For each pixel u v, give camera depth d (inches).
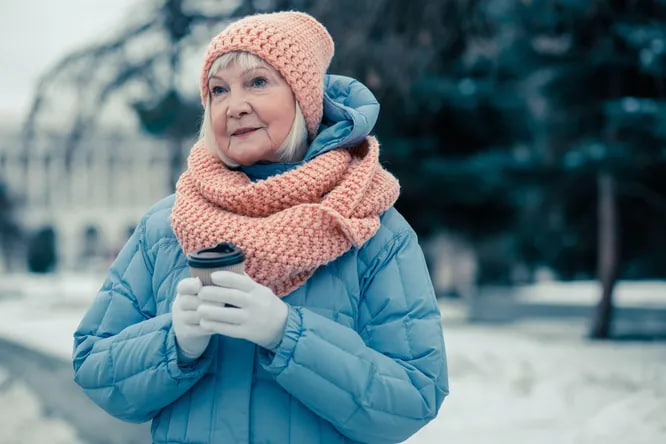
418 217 545.6
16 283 1481.3
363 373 54.5
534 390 247.4
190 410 58.2
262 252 54.7
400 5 343.3
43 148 445.7
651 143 384.5
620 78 400.8
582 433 171.3
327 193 60.4
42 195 2042.3
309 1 345.4
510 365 289.6
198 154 65.2
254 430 56.8
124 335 59.4
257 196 57.7
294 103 61.7
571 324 565.0
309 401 54.2
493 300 730.8
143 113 410.0
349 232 55.9
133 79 410.9
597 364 296.5
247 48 59.2
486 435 189.2
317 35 65.1
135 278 64.4
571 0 371.6
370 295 60.7
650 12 383.6
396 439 57.2
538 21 391.2
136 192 2304.4
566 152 436.5
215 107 61.8
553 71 406.3
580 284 887.1
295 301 58.4
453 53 412.5
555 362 301.3
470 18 381.1
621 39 386.9
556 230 524.7
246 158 61.2
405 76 365.1
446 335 443.5
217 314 50.2
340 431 56.9
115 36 408.2
